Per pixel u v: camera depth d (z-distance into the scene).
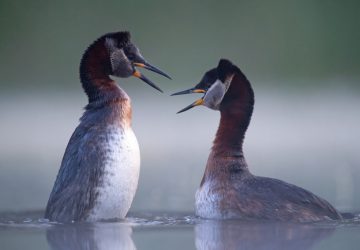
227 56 43.22
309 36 44.00
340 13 44.19
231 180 11.73
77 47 44.06
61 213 11.40
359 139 25.19
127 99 11.91
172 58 42.84
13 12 44.53
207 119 31.45
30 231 10.66
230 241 9.73
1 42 44.19
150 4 44.31
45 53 44.00
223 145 12.01
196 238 9.96
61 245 9.62
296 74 42.94
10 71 43.84
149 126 29.55
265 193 11.44
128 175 11.59
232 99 12.29
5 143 25.58
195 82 40.62
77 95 41.31
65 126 30.42
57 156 21.81
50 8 44.84
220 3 44.19
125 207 11.67
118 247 9.47
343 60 43.47
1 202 14.05
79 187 11.34
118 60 12.30
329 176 16.84
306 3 44.56
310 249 9.23
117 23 44.22
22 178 17.34
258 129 28.42
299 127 28.92
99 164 11.39
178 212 12.57
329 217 11.32
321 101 36.75
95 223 11.30
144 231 10.57
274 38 43.78
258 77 42.91
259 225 10.85
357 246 9.34
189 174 17.67
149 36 43.72
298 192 11.47
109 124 11.59
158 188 15.65
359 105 34.91
